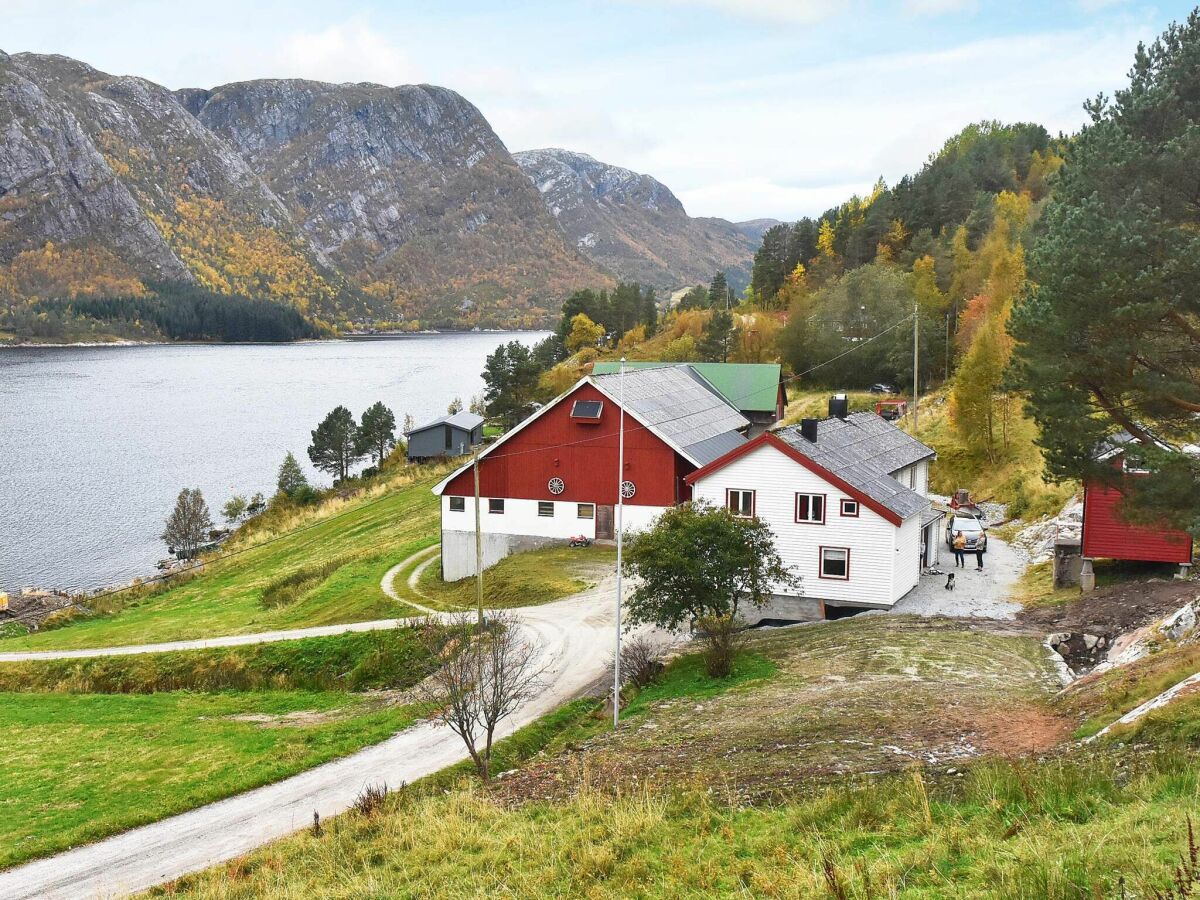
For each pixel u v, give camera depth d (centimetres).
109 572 8006
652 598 3381
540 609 4559
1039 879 1014
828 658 3228
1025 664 2955
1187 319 2672
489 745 2652
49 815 2883
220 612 5922
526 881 1531
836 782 1741
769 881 1247
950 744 1962
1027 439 6353
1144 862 1007
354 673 4312
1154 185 2550
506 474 5653
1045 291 2688
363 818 2264
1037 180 15625
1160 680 1944
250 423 16388
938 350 9875
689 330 15638
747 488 4112
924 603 3938
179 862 2464
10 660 4988
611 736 2719
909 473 5003
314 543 7619
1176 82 2603
